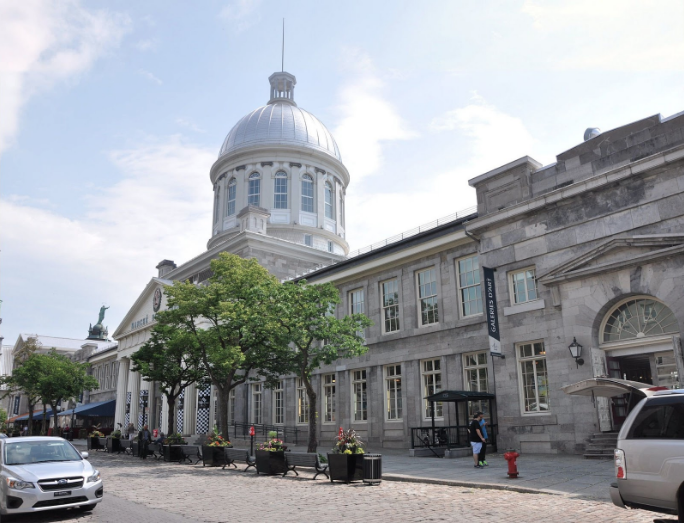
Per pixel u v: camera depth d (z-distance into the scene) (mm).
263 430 35531
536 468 16484
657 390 8664
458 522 9633
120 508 12641
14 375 54062
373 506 11555
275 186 53812
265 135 55438
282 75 63688
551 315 21688
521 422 22094
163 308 48719
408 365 27828
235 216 53500
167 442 26203
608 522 9305
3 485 11523
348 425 30578
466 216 25922
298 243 50188
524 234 23203
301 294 23375
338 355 24188
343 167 57844
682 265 18125
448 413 25531
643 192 19719
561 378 20922
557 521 9492
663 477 7676
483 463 17469
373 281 30688
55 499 11469
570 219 21703
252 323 24406
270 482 16438
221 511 11695
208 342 28797
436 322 27172
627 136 20703
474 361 25203
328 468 17188
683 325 17891
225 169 55906
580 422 20125
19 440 13289
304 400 33938
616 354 19938
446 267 26922
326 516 10641
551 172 22906
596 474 14656
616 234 20219
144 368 33094
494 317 23203
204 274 48750
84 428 58312
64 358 56656
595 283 20297
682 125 19281
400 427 27781
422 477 15336
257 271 28156
